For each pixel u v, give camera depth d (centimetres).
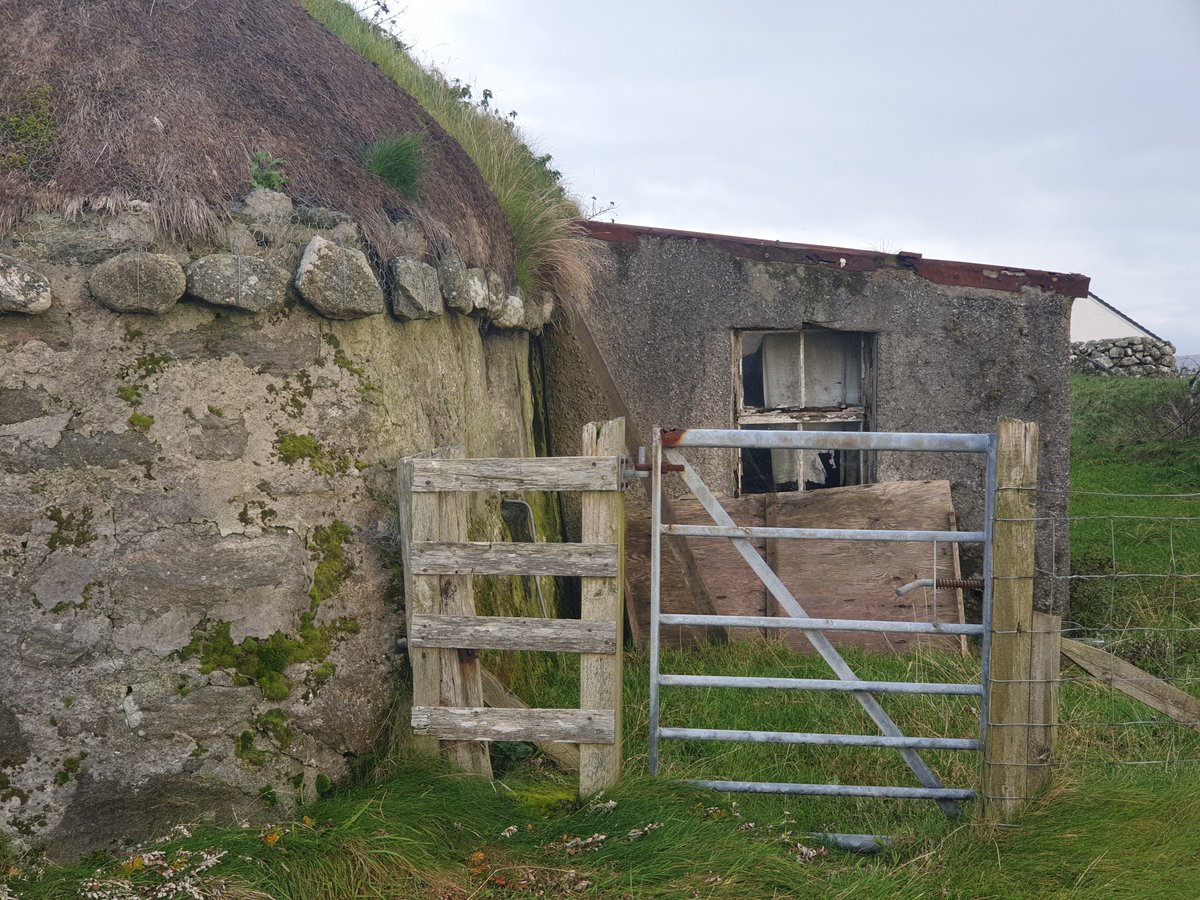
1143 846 341
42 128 366
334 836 325
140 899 304
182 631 346
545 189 698
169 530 348
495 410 571
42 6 405
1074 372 1984
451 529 383
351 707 371
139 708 339
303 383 380
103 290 344
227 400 363
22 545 334
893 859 352
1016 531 364
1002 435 362
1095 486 1198
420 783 362
